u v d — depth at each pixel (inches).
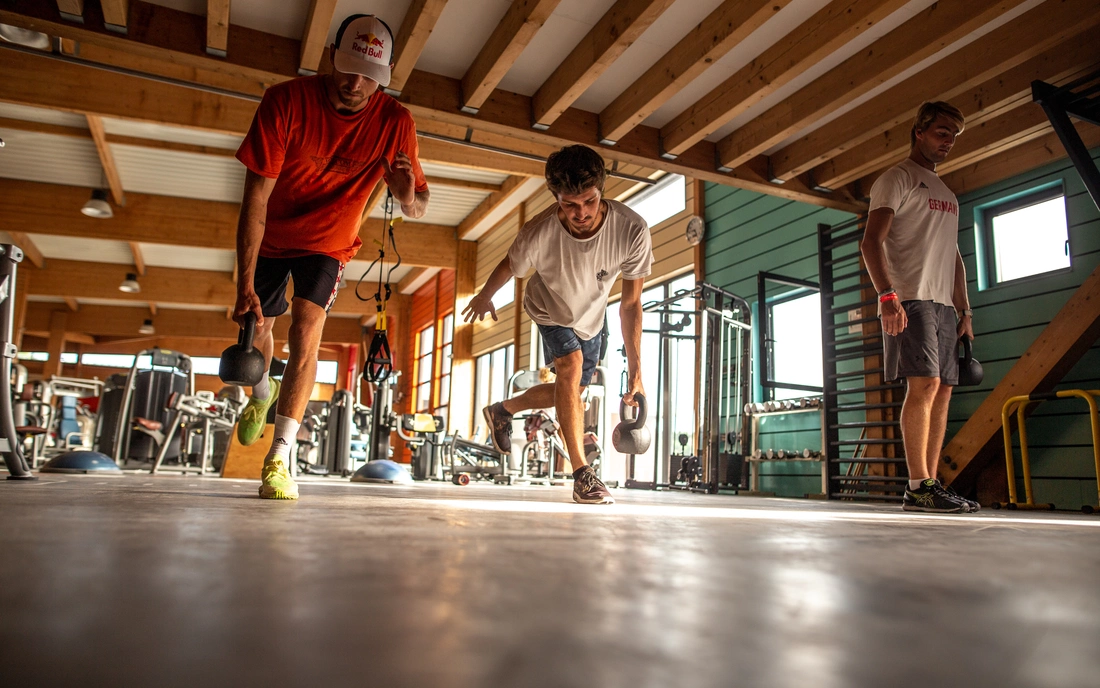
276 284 89.0
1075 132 152.9
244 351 72.8
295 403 79.2
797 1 155.4
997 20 157.6
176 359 259.1
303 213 85.7
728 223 294.2
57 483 98.7
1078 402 168.2
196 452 353.1
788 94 189.9
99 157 386.3
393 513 54.4
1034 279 183.6
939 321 111.8
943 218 112.4
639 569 25.3
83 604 16.4
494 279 99.7
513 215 476.7
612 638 14.2
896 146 196.4
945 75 169.3
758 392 268.8
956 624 17.0
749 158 204.7
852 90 170.9
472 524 45.1
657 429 285.1
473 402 527.5
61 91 277.0
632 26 153.6
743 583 22.6
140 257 532.1
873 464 216.4
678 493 231.8
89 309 687.1
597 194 86.4
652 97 180.4
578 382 99.9
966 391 195.0
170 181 417.1
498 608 17.1
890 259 112.8
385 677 10.9
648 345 341.1
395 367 660.7
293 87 81.0
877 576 25.4
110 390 287.9
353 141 84.0
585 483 93.2
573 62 176.1
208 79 287.1
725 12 156.9
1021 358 171.5
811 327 252.4
